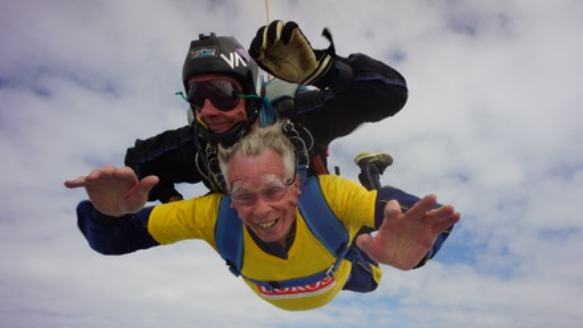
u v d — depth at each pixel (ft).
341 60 4.42
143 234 4.95
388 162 6.55
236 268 5.10
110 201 3.72
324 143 5.00
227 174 4.15
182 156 5.30
